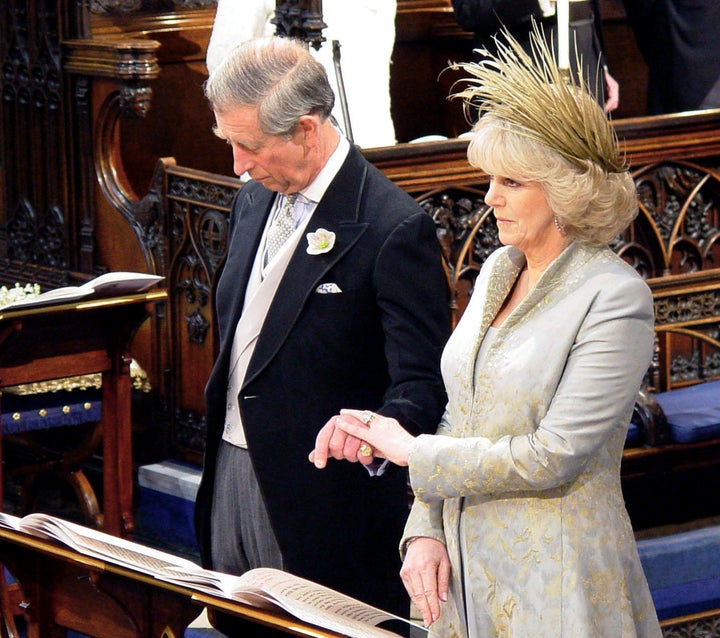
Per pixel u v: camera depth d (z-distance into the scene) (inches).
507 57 158.2
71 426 335.9
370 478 192.4
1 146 376.2
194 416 330.3
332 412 187.9
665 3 386.0
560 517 151.3
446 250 293.7
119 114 346.9
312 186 189.2
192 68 386.0
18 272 373.1
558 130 146.8
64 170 356.8
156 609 170.7
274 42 182.4
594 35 346.0
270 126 178.2
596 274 150.9
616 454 155.3
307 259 187.5
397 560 197.3
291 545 188.5
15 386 285.9
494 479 150.0
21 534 167.6
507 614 153.9
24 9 361.7
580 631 148.0
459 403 159.5
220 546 200.8
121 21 375.2
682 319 287.3
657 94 397.1
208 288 320.5
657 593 261.1
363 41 319.3
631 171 327.6
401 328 181.8
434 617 159.5
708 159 339.0
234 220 204.5
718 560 265.4
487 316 159.3
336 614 139.8
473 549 156.6
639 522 290.2
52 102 357.7
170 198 327.9
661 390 319.9
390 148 285.7
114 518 290.2
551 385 150.4
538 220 151.9
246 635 160.2
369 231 185.8
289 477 187.8
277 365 187.6
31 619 186.7
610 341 147.9
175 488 322.0
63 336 275.1
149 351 339.6
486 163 150.2
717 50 384.8
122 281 269.7
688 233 341.4
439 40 437.4
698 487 294.0
